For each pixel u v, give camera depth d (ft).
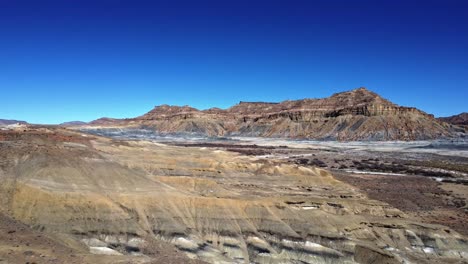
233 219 177.78
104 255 129.08
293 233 174.19
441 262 173.06
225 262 154.71
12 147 197.47
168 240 161.89
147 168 241.55
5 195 161.38
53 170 178.09
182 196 183.11
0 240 126.93
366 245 171.94
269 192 231.91
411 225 191.21
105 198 168.35
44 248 127.03
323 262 165.68
